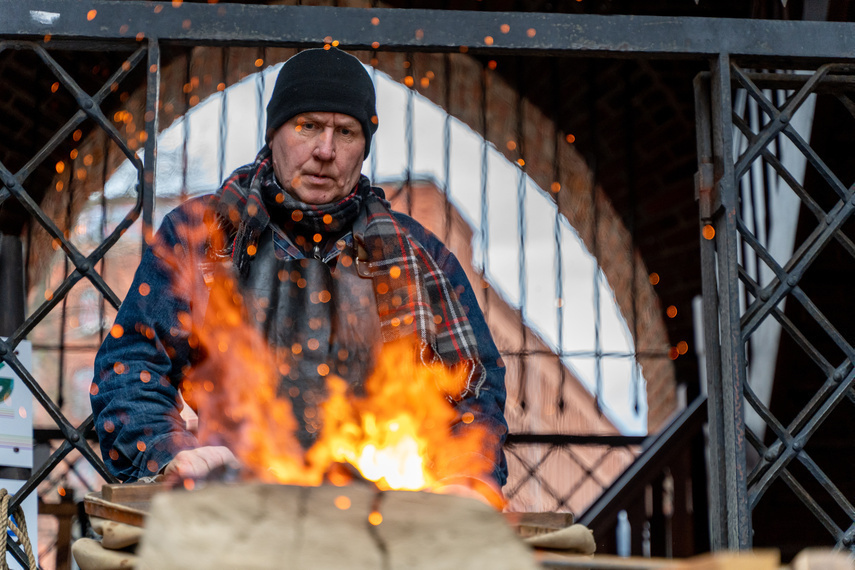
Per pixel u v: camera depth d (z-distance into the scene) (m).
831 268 3.90
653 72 6.16
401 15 2.53
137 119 6.83
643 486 4.65
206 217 1.98
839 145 3.63
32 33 2.43
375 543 0.94
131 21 2.46
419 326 1.94
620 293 6.82
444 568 0.92
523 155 7.02
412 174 6.61
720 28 2.60
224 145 5.70
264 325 1.91
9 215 6.42
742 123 2.62
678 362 6.45
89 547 1.28
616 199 6.68
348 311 1.95
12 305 2.66
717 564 0.95
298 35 2.49
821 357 2.50
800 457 2.45
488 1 6.10
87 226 7.00
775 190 4.16
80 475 6.06
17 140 6.06
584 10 5.85
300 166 1.99
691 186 6.39
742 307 4.64
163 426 1.71
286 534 0.93
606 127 6.55
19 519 1.98
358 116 2.01
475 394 1.94
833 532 2.42
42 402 2.32
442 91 7.06
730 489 2.42
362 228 2.04
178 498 0.94
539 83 6.69
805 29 2.62
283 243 2.00
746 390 2.47
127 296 1.90
